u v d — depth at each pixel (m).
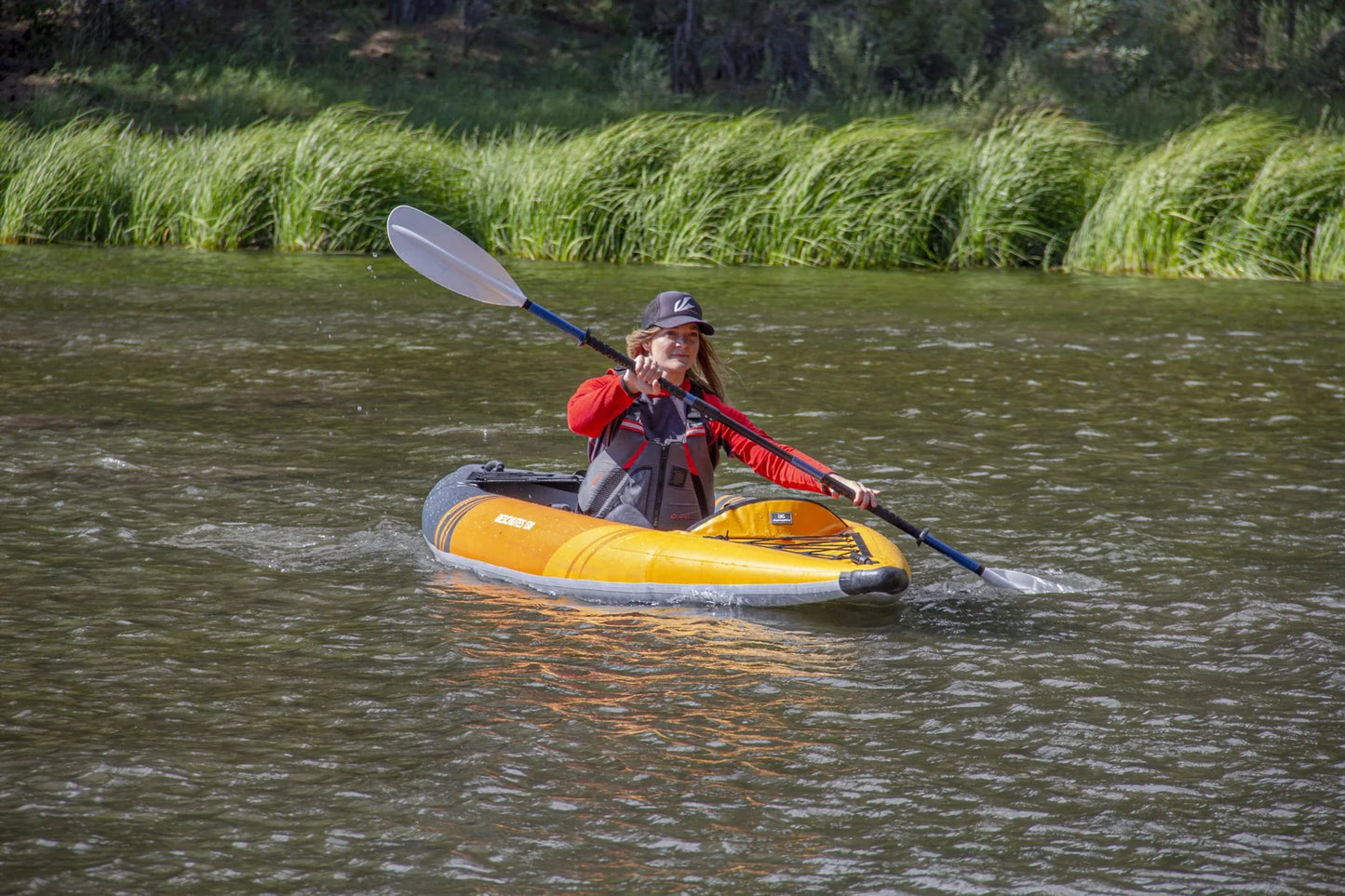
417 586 10.28
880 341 22.66
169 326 23.58
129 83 55.16
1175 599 10.12
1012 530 11.92
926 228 35.62
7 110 49.00
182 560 10.80
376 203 37.38
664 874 6.16
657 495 10.57
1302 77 60.69
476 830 6.54
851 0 64.75
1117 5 63.53
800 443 15.05
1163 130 47.50
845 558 9.67
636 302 27.23
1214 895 6.03
